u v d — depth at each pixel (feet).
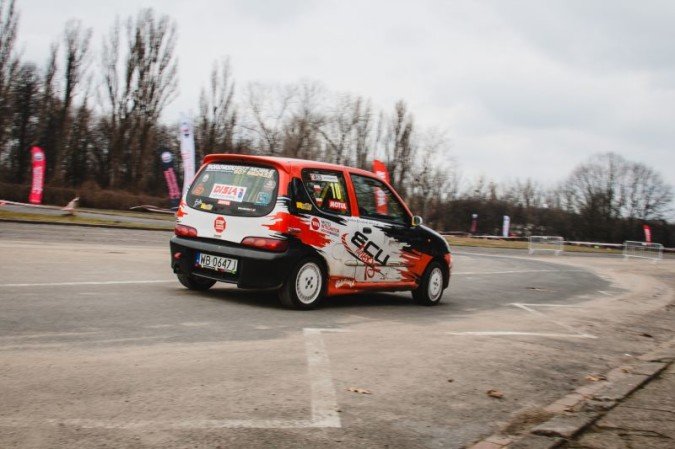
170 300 25.13
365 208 28.48
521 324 27.78
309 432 11.84
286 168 25.38
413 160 206.28
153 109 191.62
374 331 22.47
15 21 160.45
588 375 18.81
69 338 17.24
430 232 32.19
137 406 12.29
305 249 25.36
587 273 71.92
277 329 21.11
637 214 326.03
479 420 13.61
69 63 186.60
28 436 10.37
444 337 22.61
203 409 12.49
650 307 39.78
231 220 25.44
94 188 169.17
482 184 297.33
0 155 179.11
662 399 16.22
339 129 197.16
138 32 188.85
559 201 339.57
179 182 224.74
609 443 12.60
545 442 12.30
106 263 37.24
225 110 188.24
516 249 145.69
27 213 92.02
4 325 18.08
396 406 13.97
